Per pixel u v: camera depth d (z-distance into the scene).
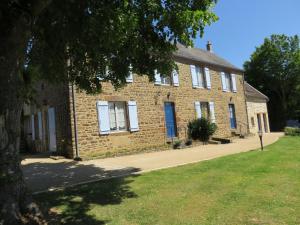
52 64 9.80
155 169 10.93
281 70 39.94
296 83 39.88
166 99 19.48
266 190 7.95
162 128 18.83
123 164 12.59
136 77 17.70
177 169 10.72
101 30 8.18
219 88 24.86
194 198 7.47
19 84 6.18
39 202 7.16
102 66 9.91
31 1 6.21
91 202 7.30
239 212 6.52
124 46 8.98
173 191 8.05
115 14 7.95
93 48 9.06
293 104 40.69
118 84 10.42
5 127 5.82
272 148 16.19
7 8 5.96
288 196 7.45
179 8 8.34
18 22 5.98
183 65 21.42
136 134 17.22
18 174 5.94
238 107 27.28
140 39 8.93
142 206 6.99
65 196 7.75
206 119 20.89
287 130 29.69
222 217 6.29
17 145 6.02
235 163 11.52
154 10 8.31
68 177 10.19
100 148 15.37
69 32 8.72
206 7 8.54
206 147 18.38
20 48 6.07
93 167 12.00
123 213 6.61
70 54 9.74
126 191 8.12
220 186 8.41
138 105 17.59
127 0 7.91
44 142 17.17
